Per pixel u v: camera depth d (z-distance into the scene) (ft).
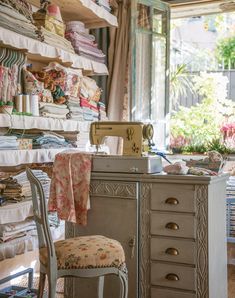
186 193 7.63
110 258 6.86
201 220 7.52
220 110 17.44
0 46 9.52
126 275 7.06
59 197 8.34
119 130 8.61
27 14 10.21
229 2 14.90
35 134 10.58
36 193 7.18
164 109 15.30
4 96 9.52
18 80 10.08
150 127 8.48
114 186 8.20
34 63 12.11
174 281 7.72
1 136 9.17
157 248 7.86
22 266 10.93
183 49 20.61
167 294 7.79
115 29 14.93
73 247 6.89
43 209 6.59
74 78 12.03
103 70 13.35
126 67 14.83
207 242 7.48
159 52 15.21
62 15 13.41
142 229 8.00
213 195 7.80
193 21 23.16
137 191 8.01
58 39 11.27
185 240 7.66
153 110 15.03
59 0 12.07
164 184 7.80
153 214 7.89
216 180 7.80
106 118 13.98
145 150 8.63
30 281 9.20
